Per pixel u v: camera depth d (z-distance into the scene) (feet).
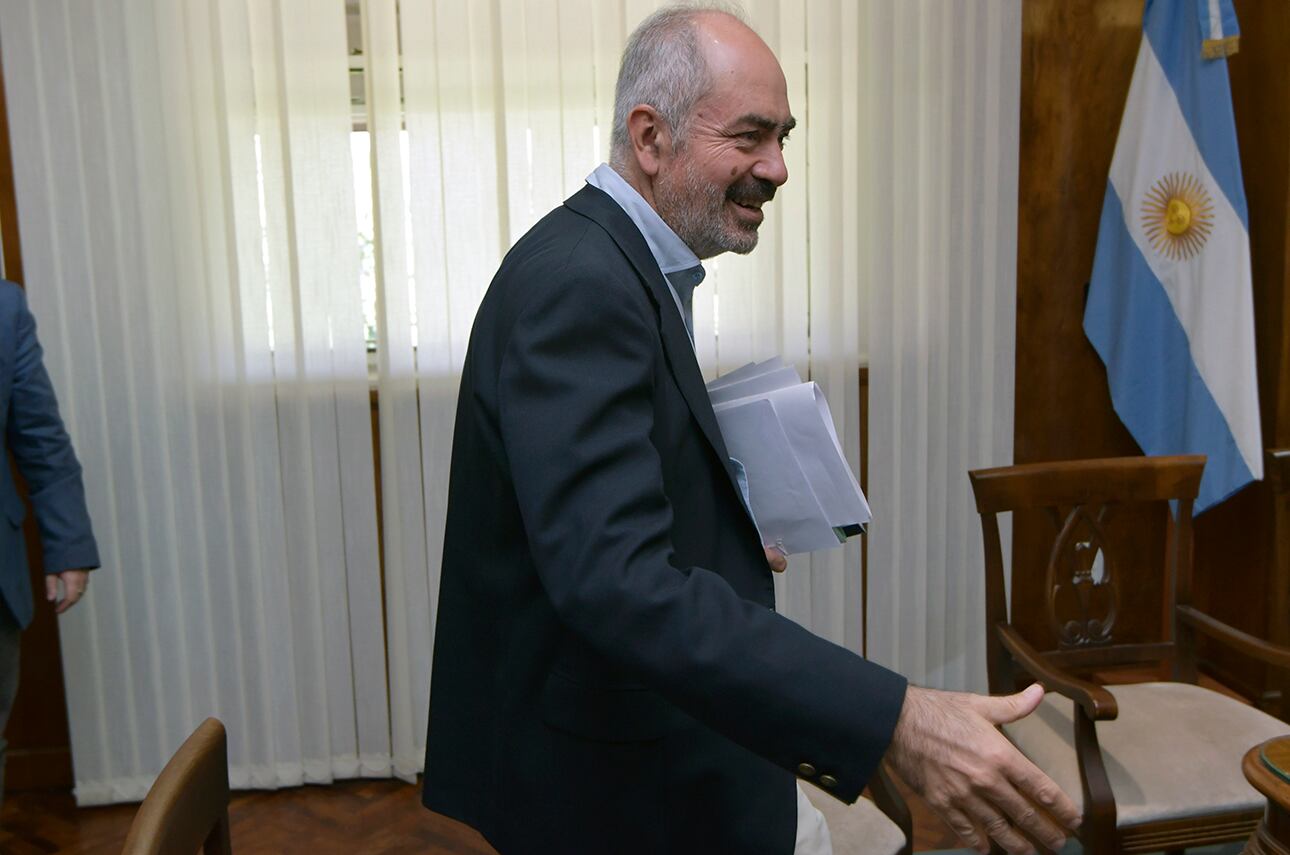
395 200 8.70
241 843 8.43
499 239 8.84
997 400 9.73
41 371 7.21
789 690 2.80
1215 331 9.16
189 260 8.62
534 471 2.94
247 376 8.81
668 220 3.67
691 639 2.80
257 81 8.52
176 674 9.06
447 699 3.99
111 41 8.31
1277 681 9.71
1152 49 9.25
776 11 8.84
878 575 9.78
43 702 9.16
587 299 3.08
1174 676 7.17
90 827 8.72
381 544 9.30
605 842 3.53
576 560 2.85
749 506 3.71
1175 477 7.09
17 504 7.00
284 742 9.26
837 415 9.42
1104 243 9.65
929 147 9.29
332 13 8.46
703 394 3.51
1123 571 10.58
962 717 2.79
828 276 9.25
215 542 8.95
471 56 8.61
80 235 8.48
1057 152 9.78
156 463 8.80
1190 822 5.74
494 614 3.76
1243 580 9.95
